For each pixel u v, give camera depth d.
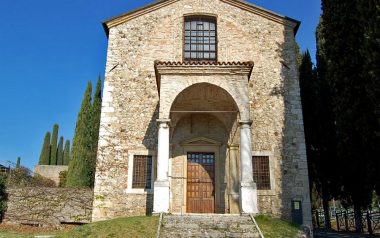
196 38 18.45
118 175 16.27
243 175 14.20
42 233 15.79
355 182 19.02
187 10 18.56
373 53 12.52
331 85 17.06
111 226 12.55
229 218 13.20
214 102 16.64
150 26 18.31
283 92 17.39
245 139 14.54
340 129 16.27
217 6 18.64
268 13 18.44
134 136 16.80
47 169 35.66
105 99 17.20
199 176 17.17
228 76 15.26
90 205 18.75
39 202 18.84
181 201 16.58
